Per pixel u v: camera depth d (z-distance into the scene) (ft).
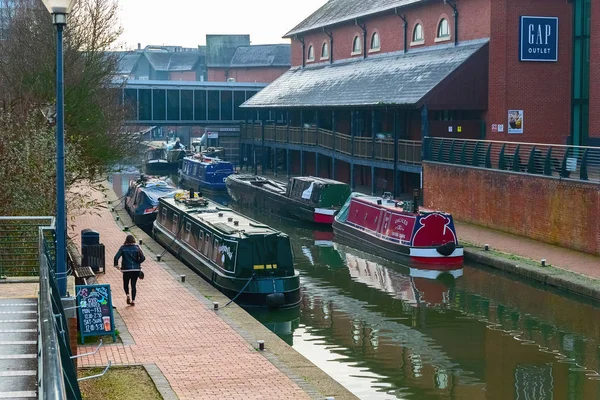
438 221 107.24
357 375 63.82
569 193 103.91
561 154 133.28
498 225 120.06
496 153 126.11
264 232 86.84
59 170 45.70
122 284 82.64
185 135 389.19
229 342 61.62
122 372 53.72
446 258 105.70
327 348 71.26
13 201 87.15
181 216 108.68
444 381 62.18
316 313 83.35
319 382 52.65
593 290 82.64
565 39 145.69
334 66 209.67
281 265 85.81
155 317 69.31
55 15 44.86
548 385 61.26
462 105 144.77
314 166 216.33
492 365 66.13
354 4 208.44
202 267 92.99
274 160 223.10
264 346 60.44
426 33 167.32
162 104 253.65
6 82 111.86
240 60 381.60
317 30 219.82
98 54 122.83
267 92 231.91
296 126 212.43
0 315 45.01
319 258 115.03
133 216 136.26
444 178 134.41
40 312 26.55
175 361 56.44
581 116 143.84
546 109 145.79
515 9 143.84
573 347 70.69
